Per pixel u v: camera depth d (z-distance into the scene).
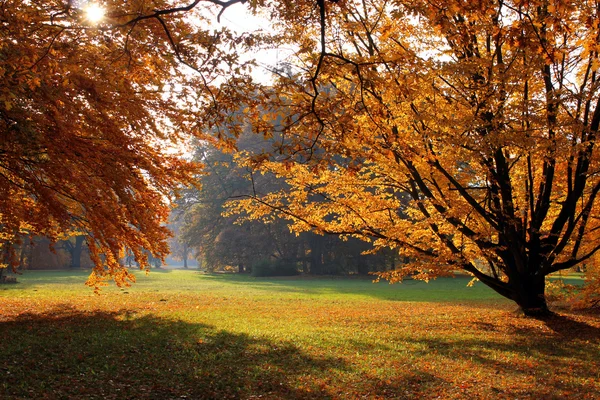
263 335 11.30
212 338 10.66
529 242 13.59
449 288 33.94
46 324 11.86
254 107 7.42
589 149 11.75
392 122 9.55
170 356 8.91
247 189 50.94
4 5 7.73
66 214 11.38
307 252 57.22
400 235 13.76
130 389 7.04
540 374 8.20
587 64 11.79
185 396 6.86
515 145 10.22
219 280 42.97
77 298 20.08
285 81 7.07
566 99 10.73
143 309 16.30
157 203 13.67
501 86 10.41
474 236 13.11
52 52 7.90
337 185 13.87
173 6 9.60
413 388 7.40
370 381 7.73
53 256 54.34
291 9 7.42
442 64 9.91
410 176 13.59
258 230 52.25
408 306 20.48
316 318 15.19
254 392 7.11
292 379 7.75
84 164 11.34
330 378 7.85
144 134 12.88
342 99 7.38
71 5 6.71
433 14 6.32
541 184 13.22
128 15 6.54
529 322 13.83
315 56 7.40
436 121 9.79
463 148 10.28
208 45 6.77
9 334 10.20
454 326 13.53
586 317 15.07
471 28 8.06
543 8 8.21
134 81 10.40
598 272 15.13
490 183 13.18
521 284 14.17
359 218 14.14
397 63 7.38
